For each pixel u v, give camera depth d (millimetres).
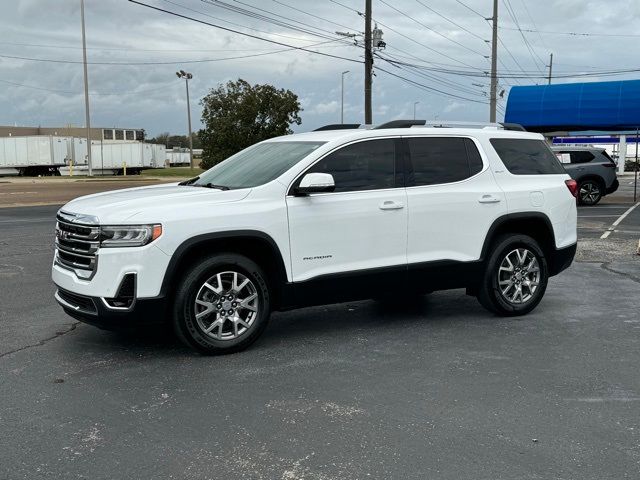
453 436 3879
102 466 3492
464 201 6332
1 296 7688
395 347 5699
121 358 5344
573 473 3424
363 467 3486
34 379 4836
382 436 3877
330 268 5730
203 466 3496
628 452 3674
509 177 6723
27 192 30281
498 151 6746
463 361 5309
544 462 3549
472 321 6613
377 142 6051
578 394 4574
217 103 40906
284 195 5547
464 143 6547
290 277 5566
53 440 3809
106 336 5984
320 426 4020
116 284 4969
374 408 4312
